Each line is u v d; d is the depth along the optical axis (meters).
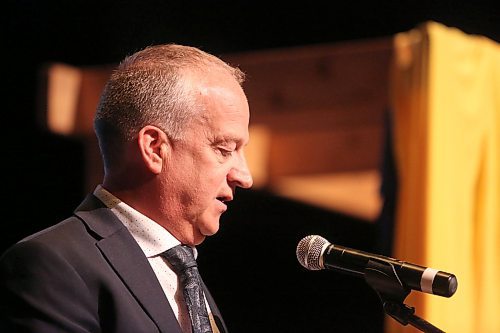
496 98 8.25
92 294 4.46
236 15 11.82
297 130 9.03
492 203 8.10
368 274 4.51
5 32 10.99
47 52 11.17
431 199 7.52
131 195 4.81
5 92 11.03
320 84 8.70
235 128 4.82
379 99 8.39
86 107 9.03
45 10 11.12
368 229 11.81
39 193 11.13
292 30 12.04
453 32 7.94
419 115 7.66
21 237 11.08
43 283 4.38
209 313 5.15
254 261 11.65
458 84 7.89
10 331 4.31
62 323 4.30
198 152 4.75
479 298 7.95
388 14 11.69
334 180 9.98
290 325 11.66
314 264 4.73
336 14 11.91
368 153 9.55
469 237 7.89
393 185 7.92
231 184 4.89
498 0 11.08
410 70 7.81
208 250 11.55
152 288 4.60
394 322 7.70
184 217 4.80
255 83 8.98
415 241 7.53
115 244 4.66
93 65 11.32
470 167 7.96
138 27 11.32
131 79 4.82
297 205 11.72
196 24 11.55
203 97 4.78
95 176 9.12
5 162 11.07
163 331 4.51
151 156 4.75
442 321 7.47
